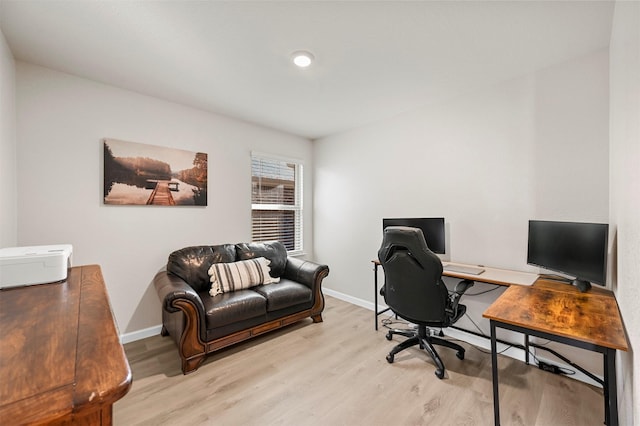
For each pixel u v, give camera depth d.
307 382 1.94
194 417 1.61
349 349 2.40
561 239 1.86
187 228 2.91
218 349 2.21
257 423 1.57
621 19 1.32
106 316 0.89
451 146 2.67
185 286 2.21
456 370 2.08
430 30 1.69
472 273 2.17
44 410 0.47
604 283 1.59
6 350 0.65
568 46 1.84
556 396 1.77
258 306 2.43
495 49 1.88
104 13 1.54
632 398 1.07
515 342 2.29
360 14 1.55
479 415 1.62
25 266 1.27
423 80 2.32
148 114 2.64
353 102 2.79
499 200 2.36
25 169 2.07
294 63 2.07
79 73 2.23
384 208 3.28
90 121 2.33
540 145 2.14
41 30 1.68
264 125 3.52
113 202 2.44
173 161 2.79
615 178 1.59
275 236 3.80
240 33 1.72
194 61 2.04
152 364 2.16
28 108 2.08
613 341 1.08
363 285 3.51
